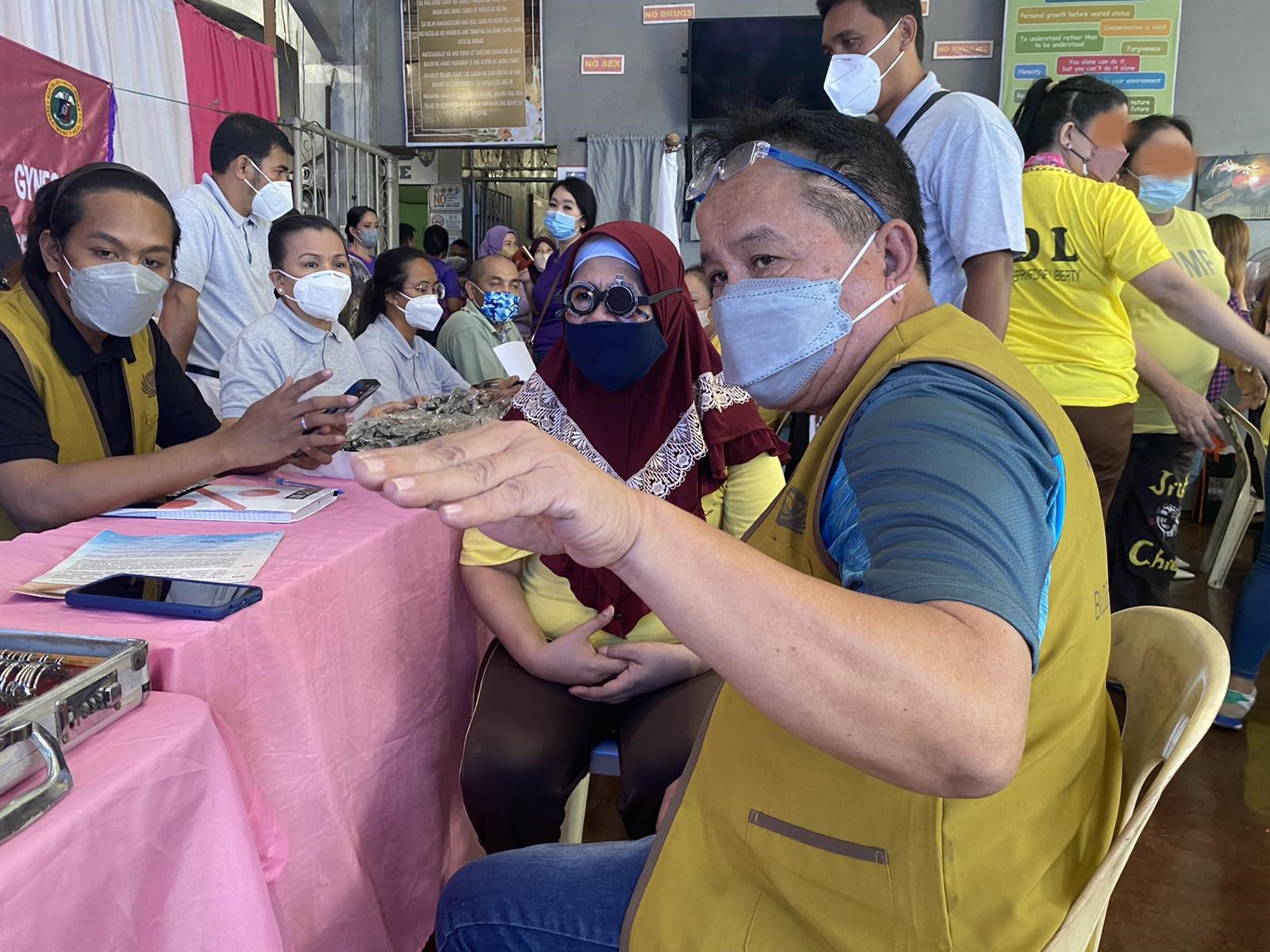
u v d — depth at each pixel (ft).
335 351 7.53
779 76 19.01
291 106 20.06
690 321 4.68
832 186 2.46
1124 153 7.18
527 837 4.17
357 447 5.11
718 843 2.56
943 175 5.72
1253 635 7.62
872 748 1.63
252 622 2.93
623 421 4.71
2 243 8.29
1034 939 2.15
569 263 4.70
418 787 4.46
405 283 9.54
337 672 3.59
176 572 3.24
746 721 2.50
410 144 21.06
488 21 20.39
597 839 6.37
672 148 15.51
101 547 3.53
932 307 2.65
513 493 1.59
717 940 2.48
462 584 4.95
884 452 1.91
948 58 18.93
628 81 20.26
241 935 2.37
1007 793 2.13
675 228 15.72
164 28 13.02
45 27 10.87
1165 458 8.27
